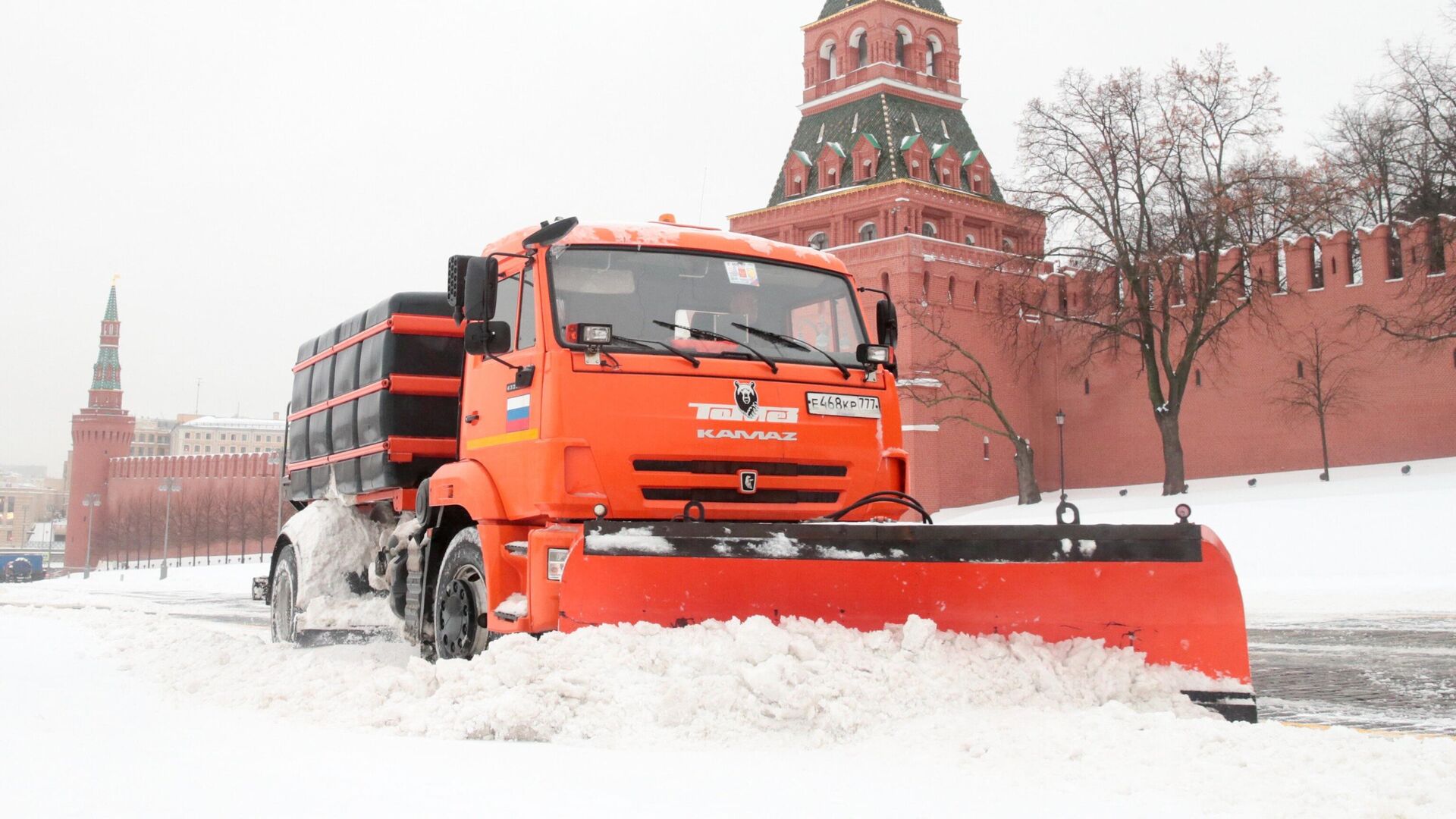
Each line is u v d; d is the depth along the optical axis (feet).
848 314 27.40
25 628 45.55
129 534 373.20
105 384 519.60
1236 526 95.86
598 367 23.89
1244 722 18.06
